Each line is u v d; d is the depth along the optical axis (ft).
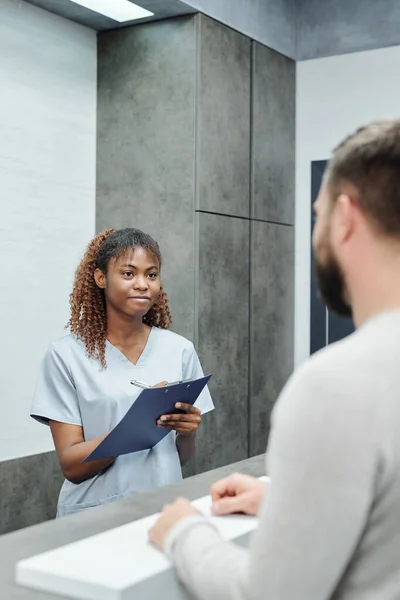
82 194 11.48
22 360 10.34
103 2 10.48
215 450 11.45
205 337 11.15
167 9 10.78
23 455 10.36
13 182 10.23
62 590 2.84
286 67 12.89
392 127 2.43
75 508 6.49
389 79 12.29
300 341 13.12
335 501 2.15
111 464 6.47
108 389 6.59
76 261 11.30
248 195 12.02
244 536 3.33
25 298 10.40
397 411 2.21
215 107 11.25
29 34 10.47
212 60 11.18
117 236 6.69
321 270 2.64
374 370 2.23
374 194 2.40
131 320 6.77
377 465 2.19
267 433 12.54
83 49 11.47
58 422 6.63
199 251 10.99
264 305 12.41
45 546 3.46
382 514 2.24
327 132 12.86
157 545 3.06
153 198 11.29
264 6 12.25
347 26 12.64
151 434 6.26
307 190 13.03
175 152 11.10
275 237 12.66
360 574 2.29
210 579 2.54
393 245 2.41
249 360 12.10
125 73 11.50
